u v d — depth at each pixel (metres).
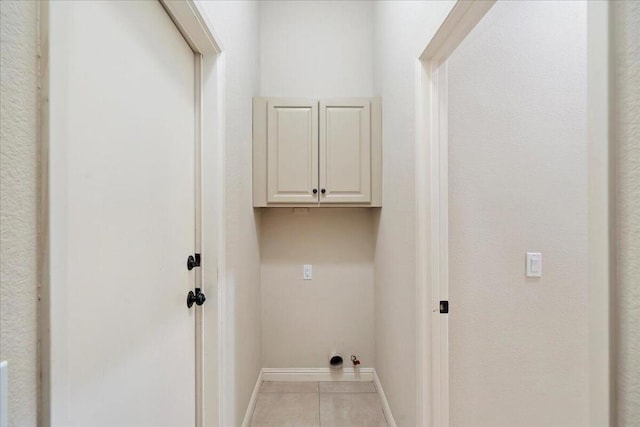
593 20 0.48
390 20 1.81
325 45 2.36
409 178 1.42
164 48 0.96
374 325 2.34
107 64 0.68
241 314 1.66
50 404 0.50
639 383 0.43
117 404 0.72
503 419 1.38
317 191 2.08
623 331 0.45
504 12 1.39
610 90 0.46
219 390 1.22
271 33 2.35
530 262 1.38
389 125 1.84
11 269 0.42
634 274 0.43
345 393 2.17
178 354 1.05
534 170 1.39
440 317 1.25
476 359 1.37
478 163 1.38
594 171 0.48
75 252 0.57
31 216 0.46
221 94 1.25
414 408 1.34
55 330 0.51
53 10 0.50
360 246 2.37
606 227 0.46
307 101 2.08
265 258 2.35
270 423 1.85
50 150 0.49
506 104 1.39
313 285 2.36
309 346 2.35
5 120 0.41
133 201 0.79
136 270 0.81
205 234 1.22
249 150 1.92
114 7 0.71
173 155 1.03
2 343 0.41
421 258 1.26
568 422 1.38
